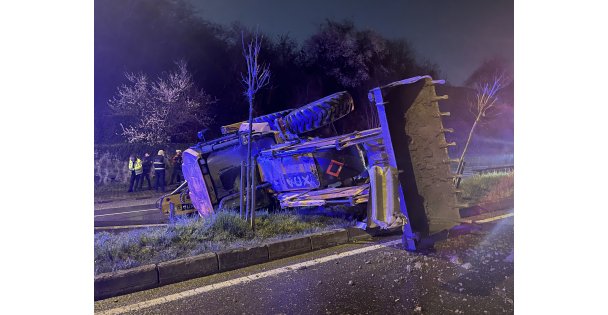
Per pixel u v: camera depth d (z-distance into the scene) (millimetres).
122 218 9641
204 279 4430
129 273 4129
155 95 21156
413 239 4926
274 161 6926
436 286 4020
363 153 6941
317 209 6898
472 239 5723
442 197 5039
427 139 5000
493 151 24828
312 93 24469
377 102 4691
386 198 4484
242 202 6219
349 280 4234
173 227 5840
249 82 6566
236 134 7414
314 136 7789
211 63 23234
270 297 3873
